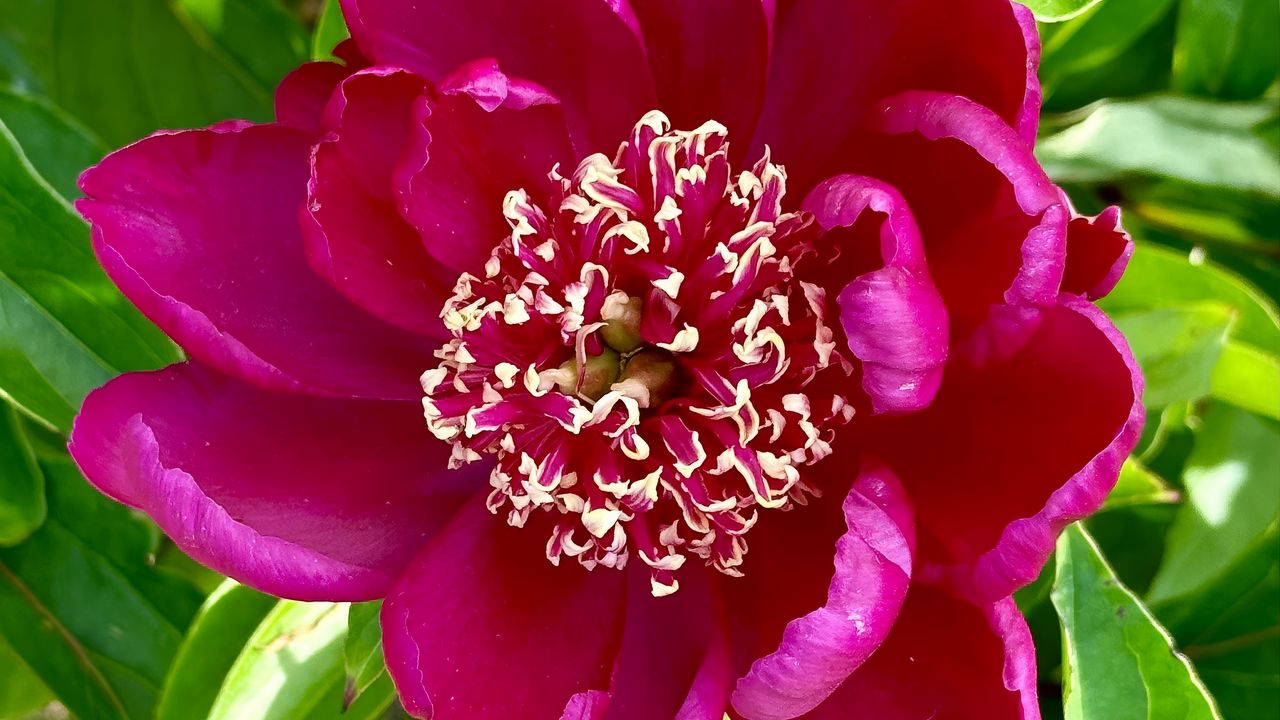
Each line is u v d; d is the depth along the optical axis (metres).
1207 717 0.23
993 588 0.21
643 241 0.22
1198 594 0.27
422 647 0.22
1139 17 0.27
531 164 0.23
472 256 0.23
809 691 0.20
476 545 0.23
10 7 0.31
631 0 0.23
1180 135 0.25
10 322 0.26
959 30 0.21
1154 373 0.24
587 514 0.22
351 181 0.22
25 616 0.28
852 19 0.22
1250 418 0.26
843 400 0.22
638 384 0.23
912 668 0.22
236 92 0.31
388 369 0.23
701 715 0.21
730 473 0.22
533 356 0.23
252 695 0.24
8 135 0.26
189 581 0.29
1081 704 0.23
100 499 0.28
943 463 0.22
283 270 0.23
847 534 0.20
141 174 0.22
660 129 0.22
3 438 0.27
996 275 0.21
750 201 0.23
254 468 0.22
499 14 0.22
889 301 0.20
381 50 0.22
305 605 0.25
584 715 0.21
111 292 0.26
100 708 0.28
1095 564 0.23
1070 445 0.21
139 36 0.31
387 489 0.23
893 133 0.21
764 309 0.22
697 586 0.23
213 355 0.22
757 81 0.23
